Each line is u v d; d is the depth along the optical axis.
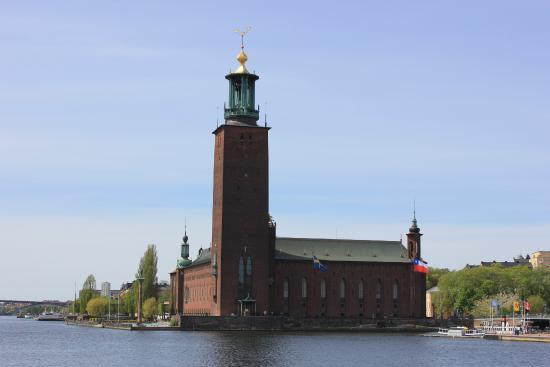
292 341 162.88
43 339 199.25
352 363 121.81
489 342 180.50
